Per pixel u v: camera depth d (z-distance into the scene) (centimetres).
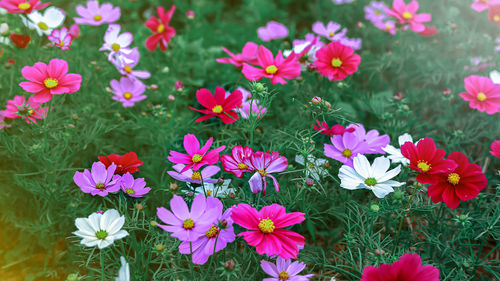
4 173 118
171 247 104
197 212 99
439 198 104
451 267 109
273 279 98
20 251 114
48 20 126
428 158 102
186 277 103
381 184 104
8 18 134
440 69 140
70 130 117
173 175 104
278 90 132
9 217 115
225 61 123
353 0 164
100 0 144
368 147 109
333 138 110
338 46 118
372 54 150
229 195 104
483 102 118
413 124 128
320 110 106
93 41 145
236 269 97
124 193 104
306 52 121
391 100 125
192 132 126
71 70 127
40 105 116
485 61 137
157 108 125
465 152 128
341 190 117
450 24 142
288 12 189
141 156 127
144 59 143
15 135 115
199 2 182
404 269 95
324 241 119
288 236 98
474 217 112
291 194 114
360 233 109
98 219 98
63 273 112
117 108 133
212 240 99
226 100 111
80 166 122
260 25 174
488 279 112
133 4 169
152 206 115
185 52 153
